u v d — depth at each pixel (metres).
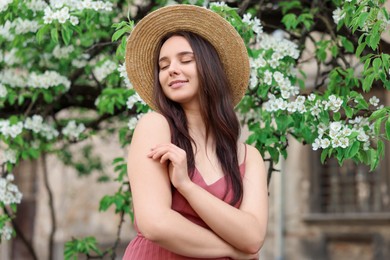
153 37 2.76
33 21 4.87
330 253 12.23
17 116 5.33
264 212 2.54
